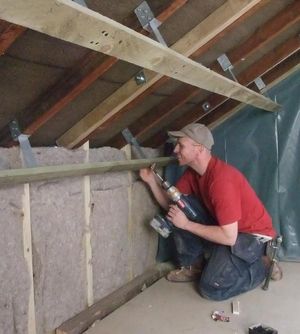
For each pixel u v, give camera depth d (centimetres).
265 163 300
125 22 134
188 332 192
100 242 225
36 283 179
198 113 258
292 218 295
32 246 175
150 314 212
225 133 307
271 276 253
